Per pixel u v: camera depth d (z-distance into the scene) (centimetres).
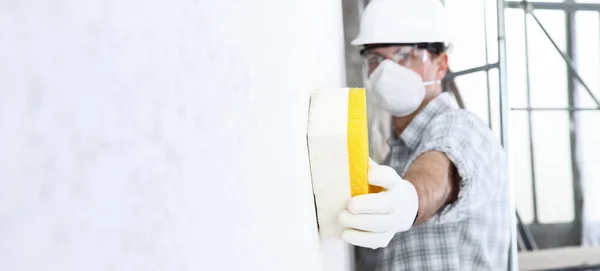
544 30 310
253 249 22
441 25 135
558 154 315
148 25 11
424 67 135
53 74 8
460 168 101
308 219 47
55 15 8
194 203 14
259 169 24
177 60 13
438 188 94
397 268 134
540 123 314
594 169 314
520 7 310
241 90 20
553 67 312
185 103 13
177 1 13
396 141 149
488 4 260
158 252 11
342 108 54
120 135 10
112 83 9
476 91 278
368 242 58
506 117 177
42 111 7
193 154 14
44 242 7
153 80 11
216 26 17
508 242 132
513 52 312
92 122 9
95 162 9
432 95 138
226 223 17
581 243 312
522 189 314
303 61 50
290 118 37
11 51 7
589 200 314
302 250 40
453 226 128
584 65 315
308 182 50
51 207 8
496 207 129
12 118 7
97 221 9
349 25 226
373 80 138
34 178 7
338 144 52
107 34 9
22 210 7
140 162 11
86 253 8
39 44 7
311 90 57
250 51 22
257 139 23
